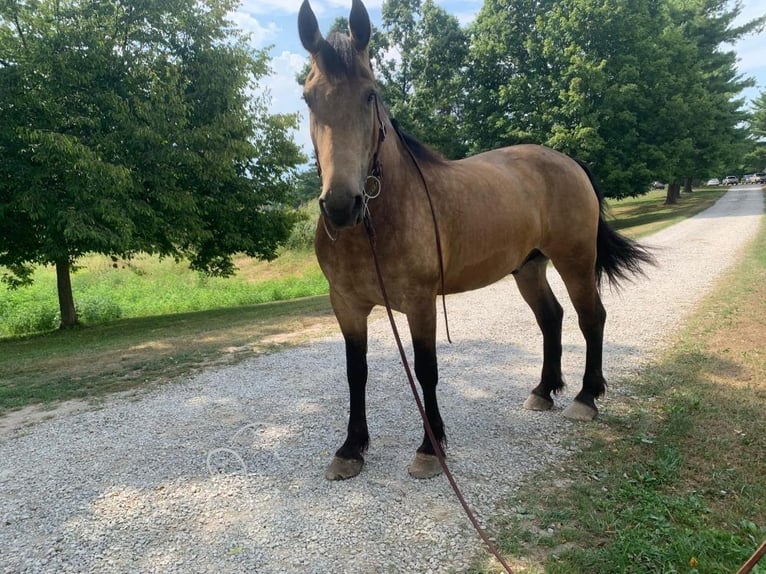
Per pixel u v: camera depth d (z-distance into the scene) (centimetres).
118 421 404
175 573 217
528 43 2433
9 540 246
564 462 299
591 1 2269
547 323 382
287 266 2311
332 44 229
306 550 229
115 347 753
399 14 2722
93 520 259
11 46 899
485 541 207
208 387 483
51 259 989
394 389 445
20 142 868
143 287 1923
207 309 1338
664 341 531
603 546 221
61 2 980
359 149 223
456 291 320
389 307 249
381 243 256
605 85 2242
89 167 837
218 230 1216
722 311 630
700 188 5403
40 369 626
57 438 375
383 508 260
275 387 471
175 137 1016
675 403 365
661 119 2383
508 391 425
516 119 2534
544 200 351
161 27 1065
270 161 1260
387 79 2817
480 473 290
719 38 3247
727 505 246
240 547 233
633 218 2617
